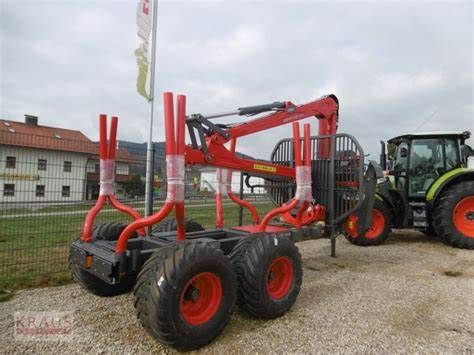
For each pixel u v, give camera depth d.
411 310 3.41
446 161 7.12
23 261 4.92
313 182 5.13
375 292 3.92
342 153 4.84
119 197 6.59
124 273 2.84
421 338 2.85
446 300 3.69
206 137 3.86
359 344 2.74
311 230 4.38
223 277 2.78
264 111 4.53
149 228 3.88
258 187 5.40
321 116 5.39
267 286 3.10
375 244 6.57
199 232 4.05
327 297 3.75
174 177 2.86
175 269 2.49
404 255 5.79
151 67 5.63
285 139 5.60
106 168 3.71
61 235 6.80
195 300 2.66
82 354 2.55
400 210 6.90
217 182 4.61
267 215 3.94
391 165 7.86
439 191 6.43
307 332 2.93
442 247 6.50
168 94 2.82
